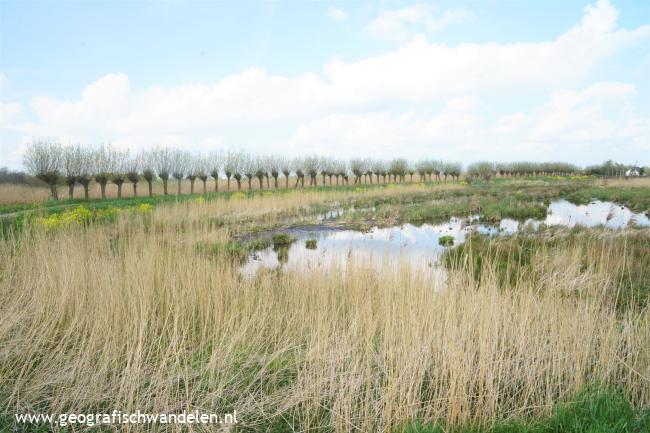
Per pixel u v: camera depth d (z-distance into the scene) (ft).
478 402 11.95
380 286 20.08
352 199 92.63
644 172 197.57
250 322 16.97
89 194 111.75
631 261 29.35
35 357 14.83
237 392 13.12
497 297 17.75
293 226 59.41
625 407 11.55
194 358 15.37
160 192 130.00
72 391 12.69
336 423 11.48
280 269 31.42
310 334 16.94
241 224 57.57
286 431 11.74
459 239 46.47
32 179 123.54
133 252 25.26
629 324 15.90
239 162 143.43
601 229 43.16
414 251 40.11
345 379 12.97
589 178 189.16
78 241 29.17
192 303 18.69
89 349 14.08
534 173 256.11
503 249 35.32
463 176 222.48
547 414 12.05
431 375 14.07
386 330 14.84
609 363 13.60
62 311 17.13
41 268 21.24
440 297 18.13
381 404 12.03
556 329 15.69
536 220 61.00
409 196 101.09
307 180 183.62
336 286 22.24
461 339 14.11
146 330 15.56
